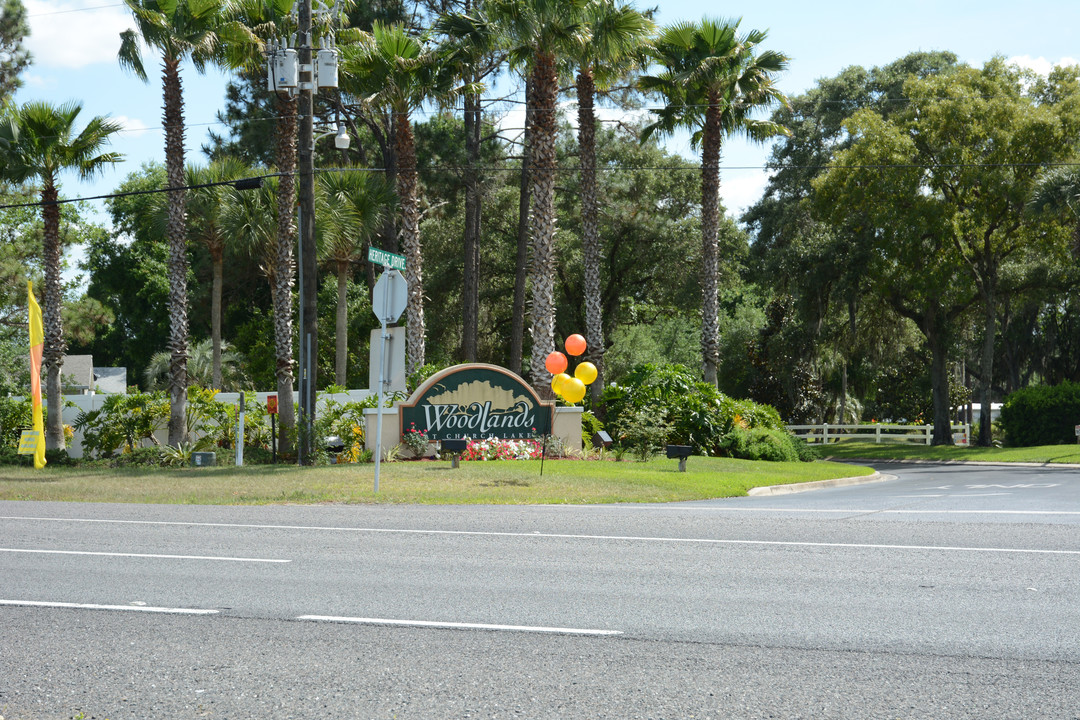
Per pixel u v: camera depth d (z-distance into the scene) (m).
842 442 44.12
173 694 4.91
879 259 38.84
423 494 14.82
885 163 37.22
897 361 54.09
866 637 5.94
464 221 43.81
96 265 56.28
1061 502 14.01
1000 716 4.54
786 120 49.69
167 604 6.94
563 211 44.00
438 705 4.71
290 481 16.88
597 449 24.31
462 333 45.38
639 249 44.59
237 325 49.59
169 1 23.81
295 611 6.70
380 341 15.44
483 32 26.42
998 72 37.72
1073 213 31.58
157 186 55.75
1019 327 49.56
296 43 24.23
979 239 39.19
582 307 46.34
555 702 4.75
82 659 5.55
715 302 30.70
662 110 31.75
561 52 26.33
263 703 4.77
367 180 32.28
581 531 10.56
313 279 21.34
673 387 26.75
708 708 4.65
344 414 24.53
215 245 34.00
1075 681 5.06
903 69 48.62
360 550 9.30
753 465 22.72
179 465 22.83
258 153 42.50
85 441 25.98
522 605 6.86
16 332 34.25
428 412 22.20
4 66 35.47
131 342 56.72
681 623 6.31
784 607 6.76
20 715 4.62
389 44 26.14
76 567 8.43
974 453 34.34
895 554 8.85
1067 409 36.09
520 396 23.00
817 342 45.31
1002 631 6.06
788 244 46.97
